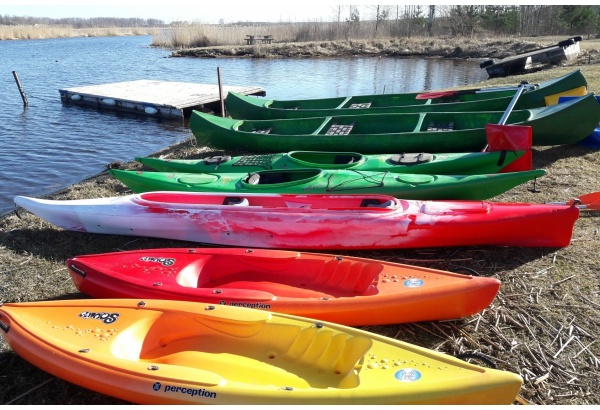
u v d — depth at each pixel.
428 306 3.86
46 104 17.84
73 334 3.50
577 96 8.08
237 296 4.00
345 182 6.04
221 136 8.91
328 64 28.14
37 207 6.02
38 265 5.28
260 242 5.36
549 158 7.91
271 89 20.09
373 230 5.07
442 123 8.51
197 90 17.91
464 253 5.18
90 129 14.16
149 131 13.93
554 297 4.37
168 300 3.86
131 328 3.58
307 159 7.09
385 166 6.47
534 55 18.50
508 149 6.19
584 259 4.91
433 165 6.38
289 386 3.11
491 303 4.29
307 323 3.52
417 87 19.56
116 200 5.90
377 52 31.83
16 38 59.84
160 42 43.91
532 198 6.44
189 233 5.54
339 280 4.51
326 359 3.42
